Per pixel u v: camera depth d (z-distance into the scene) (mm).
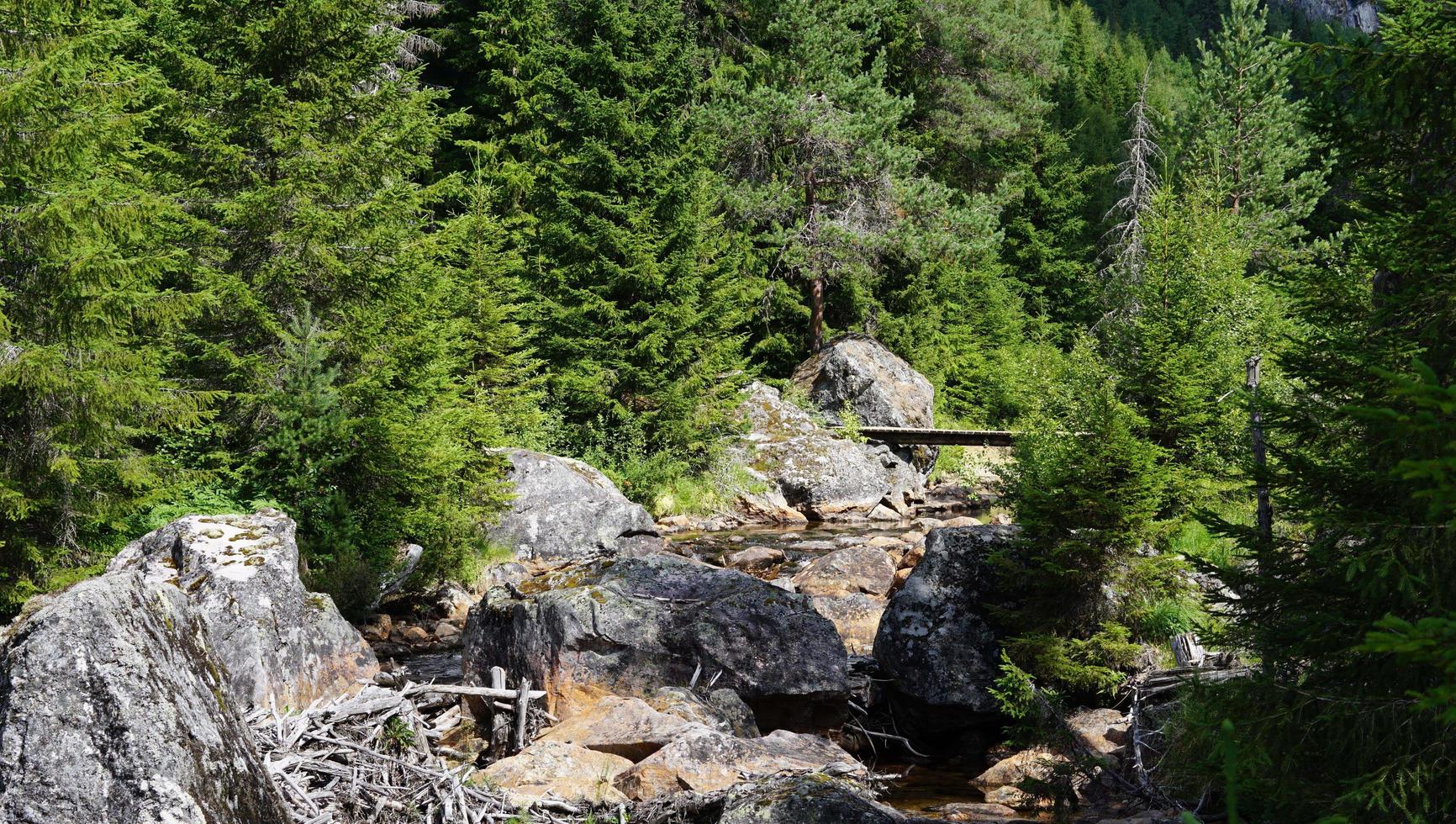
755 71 32875
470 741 8305
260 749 6703
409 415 14469
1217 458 13086
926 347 34906
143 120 11406
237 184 15336
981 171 40125
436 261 19203
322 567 12609
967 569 10180
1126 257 32375
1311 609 5215
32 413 10055
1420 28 4910
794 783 6352
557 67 25766
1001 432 24984
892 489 26672
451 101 32500
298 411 13023
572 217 24641
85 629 4184
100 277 9992
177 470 11523
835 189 32688
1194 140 37469
